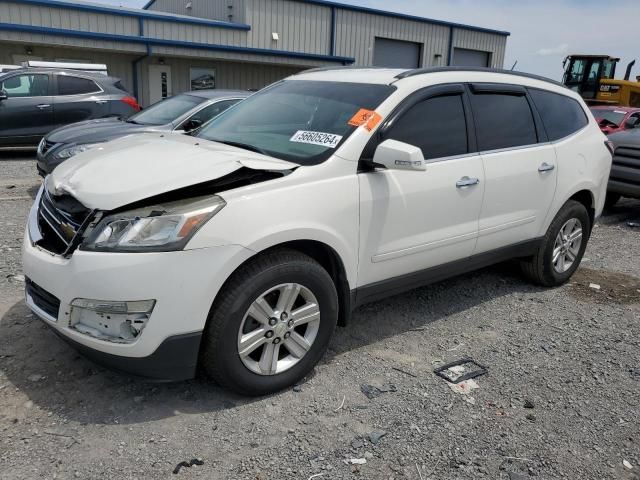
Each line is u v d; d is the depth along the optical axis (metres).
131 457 2.66
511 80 4.59
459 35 30.14
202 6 26.02
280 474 2.61
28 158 11.75
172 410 3.03
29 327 3.82
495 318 4.52
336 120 3.62
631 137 8.65
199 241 2.76
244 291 2.93
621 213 9.28
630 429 3.11
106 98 12.17
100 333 2.79
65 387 3.17
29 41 16.77
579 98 5.36
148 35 19.70
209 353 2.95
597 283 5.50
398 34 27.70
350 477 2.61
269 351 3.14
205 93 8.45
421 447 2.85
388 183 3.53
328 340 3.40
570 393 3.44
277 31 23.52
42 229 3.22
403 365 3.66
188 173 2.95
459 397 3.32
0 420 2.86
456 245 4.08
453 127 4.01
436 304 4.73
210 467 2.62
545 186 4.71
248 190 2.98
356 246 3.42
